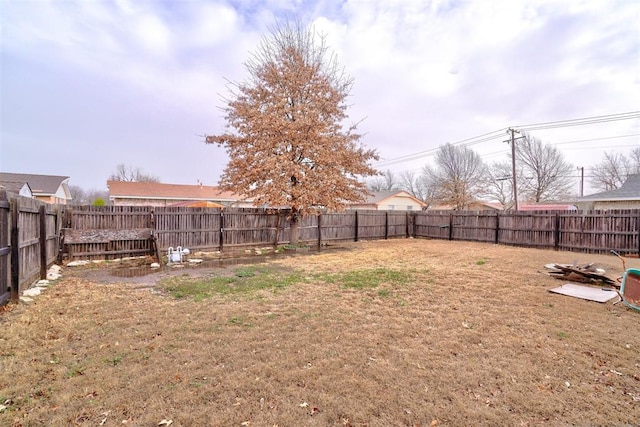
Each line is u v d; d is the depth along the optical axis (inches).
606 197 626.8
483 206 1462.8
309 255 410.0
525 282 242.5
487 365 111.2
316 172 434.0
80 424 77.6
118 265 320.5
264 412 83.7
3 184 666.2
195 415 81.7
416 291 215.2
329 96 469.4
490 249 476.1
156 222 378.9
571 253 427.5
